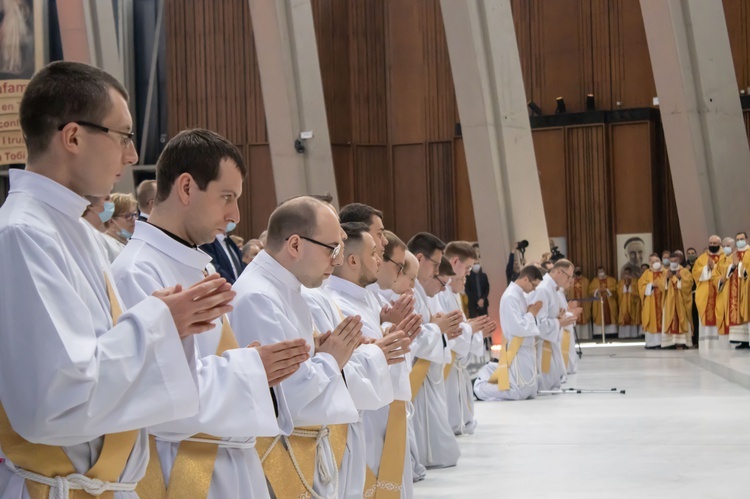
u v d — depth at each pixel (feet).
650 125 81.00
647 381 46.47
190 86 82.79
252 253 26.89
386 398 14.64
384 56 85.40
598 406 37.11
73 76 8.25
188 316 8.32
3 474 7.97
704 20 67.10
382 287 20.72
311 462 12.67
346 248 17.42
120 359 7.79
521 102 64.18
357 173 83.82
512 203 63.16
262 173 82.23
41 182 8.14
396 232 85.20
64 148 8.22
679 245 82.89
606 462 25.25
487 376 41.57
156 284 10.25
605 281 81.87
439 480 23.38
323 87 81.41
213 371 9.91
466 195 83.30
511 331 40.50
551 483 22.59
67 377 7.41
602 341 80.48
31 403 7.38
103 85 8.34
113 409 7.77
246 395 9.91
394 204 85.35
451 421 30.22
